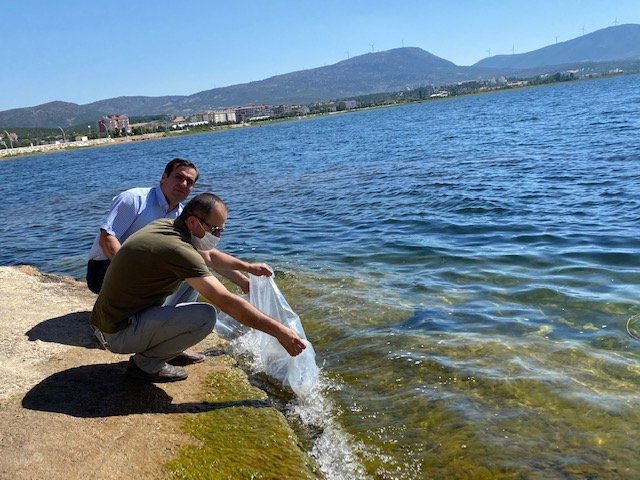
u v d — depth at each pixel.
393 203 6.23
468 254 3.91
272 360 2.31
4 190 14.62
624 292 2.91
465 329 2.65
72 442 1.72
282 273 3.78
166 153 28.38
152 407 1.95
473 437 1.82
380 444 1.83
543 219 4.73
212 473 1.62
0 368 2.21
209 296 1.86
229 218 6.45
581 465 1.65
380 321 2.82
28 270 3.74
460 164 9.07
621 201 5.09
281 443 1.78
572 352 2.33
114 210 2.40
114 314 1.93
